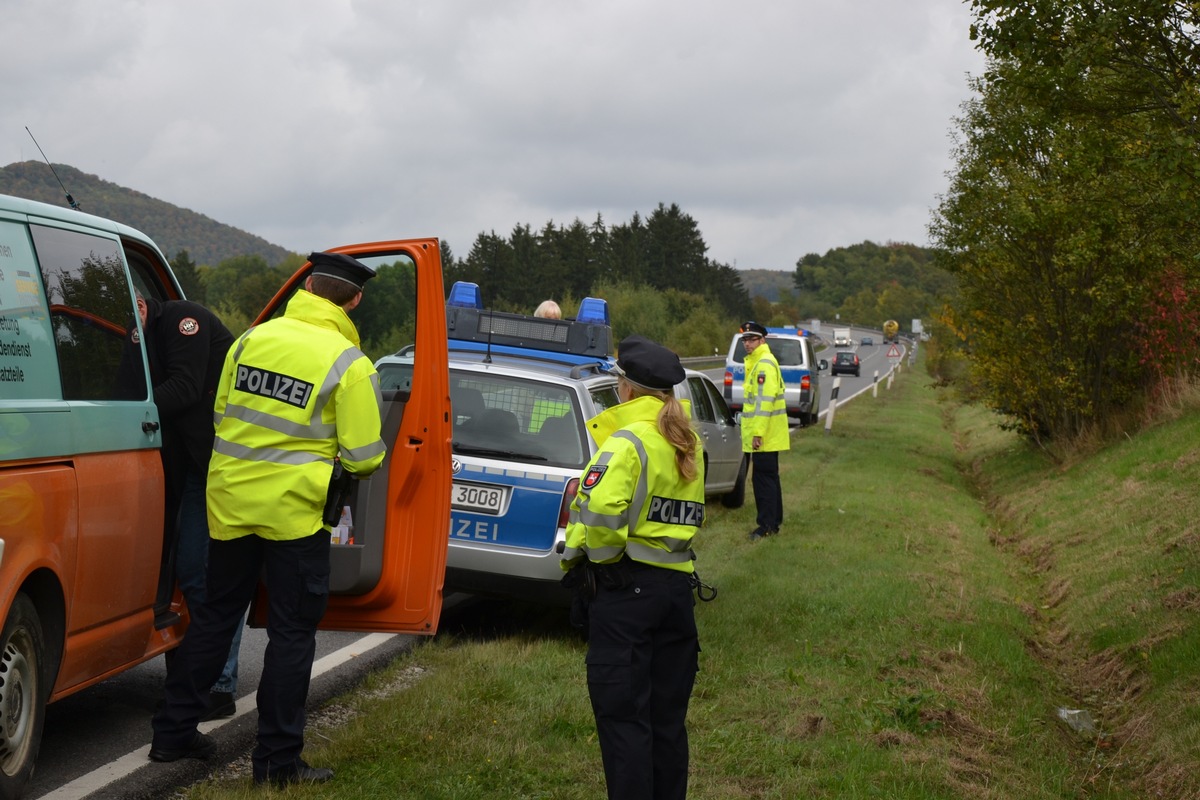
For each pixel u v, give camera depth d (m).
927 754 5.25
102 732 5.05
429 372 5.01
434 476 5.09
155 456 4.90
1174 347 15.70
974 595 8.99
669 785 4.07
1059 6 7.17
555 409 7.18
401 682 6.11
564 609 7.78
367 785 4.47
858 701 6.00
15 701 3.98
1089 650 7.70
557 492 6.90
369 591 5.04
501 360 7.69
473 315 8.62
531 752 4.96
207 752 4.75
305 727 5.25
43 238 4.31
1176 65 7.45
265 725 4.47
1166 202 7.80
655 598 3.96
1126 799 5.15
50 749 4.79
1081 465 15.31
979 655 7.20
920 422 30.41
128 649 4.83
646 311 91.38
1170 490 10.84
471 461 6.99
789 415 26.81
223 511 4.50
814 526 11.73
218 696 5.28
